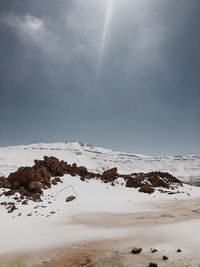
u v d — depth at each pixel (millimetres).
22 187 39000
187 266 16641
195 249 19359
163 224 27562
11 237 23734
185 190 59344
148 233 24266
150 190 52156
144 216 32656
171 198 48812
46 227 27125
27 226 27188
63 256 19484
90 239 23141
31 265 18109
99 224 28516
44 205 35875
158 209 38000
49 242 22500
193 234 23031
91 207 37844
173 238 22312
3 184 40000
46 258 19203
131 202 43000
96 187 50875
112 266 17406
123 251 19859
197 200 47062
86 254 19703
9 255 19891
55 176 51281
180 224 27047
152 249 19688
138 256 18719
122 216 32844
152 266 16719
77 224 28562
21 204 34219
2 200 34750
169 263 17234
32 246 21594
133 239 22672
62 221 29859
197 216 31203
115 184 54844
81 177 54188
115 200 43656
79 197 42969
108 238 23297
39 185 40062
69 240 22969
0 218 28969
